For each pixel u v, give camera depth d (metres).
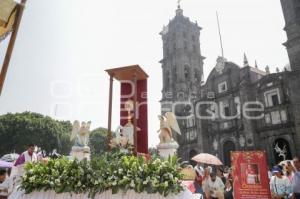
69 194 5.04
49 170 5.26
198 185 10.23
